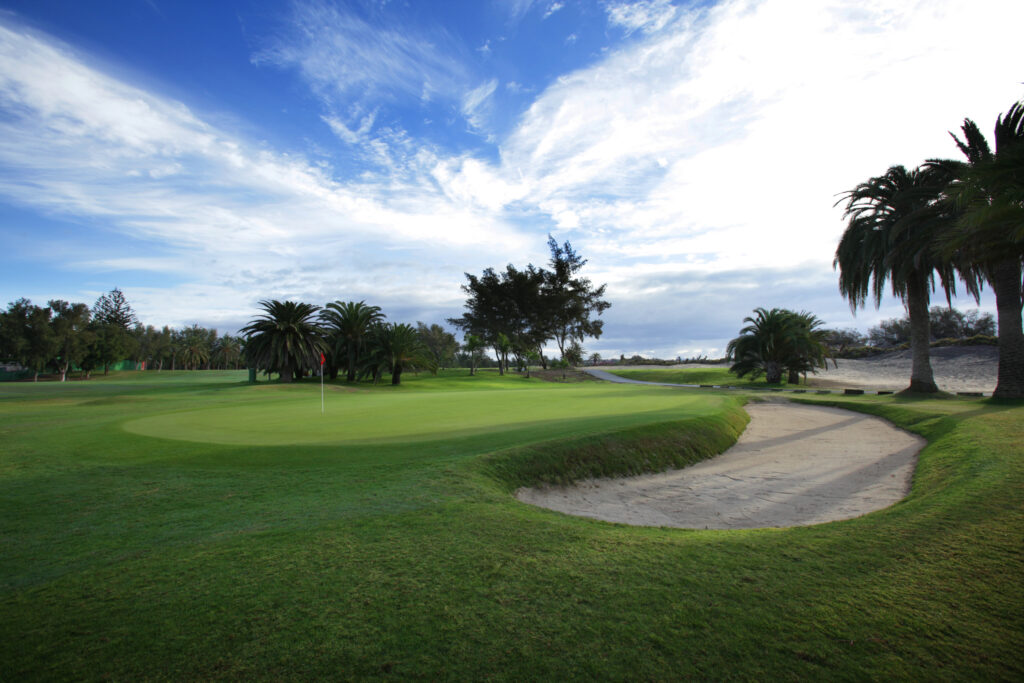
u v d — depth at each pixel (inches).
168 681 119.9
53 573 179.8
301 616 148.5
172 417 651.5
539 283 2982.3
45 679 121.3
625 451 434.6
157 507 257.9
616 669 123.0
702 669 122.5
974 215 468.1
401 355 2097.7
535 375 2928.2
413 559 188.1
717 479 413.1
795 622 143.4
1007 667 122.4
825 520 309.4
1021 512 232.8
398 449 389.4
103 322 4675.2
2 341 2802.7
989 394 1011.3
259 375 3521.2
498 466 346.6
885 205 1086.4
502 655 129.0
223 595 161.5
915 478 366.0
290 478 311.6
